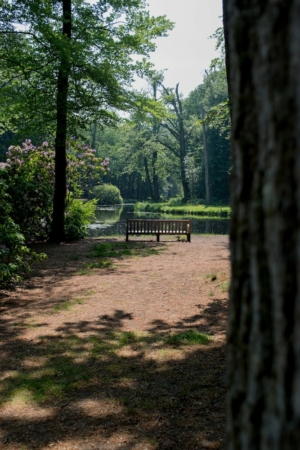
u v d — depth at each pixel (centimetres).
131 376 384
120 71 1430
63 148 1406
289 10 89
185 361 413
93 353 445
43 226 1502
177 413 315
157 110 1500
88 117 1402
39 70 1312
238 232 104
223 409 318
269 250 94
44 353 449
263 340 95
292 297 89
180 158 4894
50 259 1064
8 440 287
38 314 604
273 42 92
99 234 1814
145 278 828
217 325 524
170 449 269
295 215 89
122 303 655
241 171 102
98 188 5194
